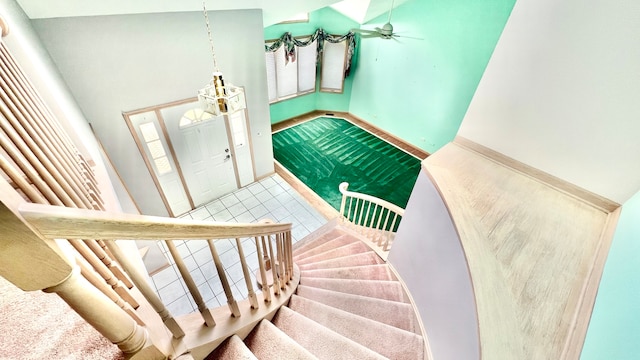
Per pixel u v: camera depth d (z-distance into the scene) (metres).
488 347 1.17
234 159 5.14
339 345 1.79
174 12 3.25
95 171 2.45
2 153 0.95
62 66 2.94
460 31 5.39
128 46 3.19
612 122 1.46
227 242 4.39
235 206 5.21
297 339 1.81
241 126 4.88
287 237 2.13
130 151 3.86
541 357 1.12
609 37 1.35
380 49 6.90
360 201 5.44
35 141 1.17
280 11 4.01
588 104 1.51
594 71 1.44
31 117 1.26
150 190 4.36
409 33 6.18
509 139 1.91
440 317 1.97
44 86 2.07
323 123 8.10
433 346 2.02
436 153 2.17
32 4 2.43
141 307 1.09
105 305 0.72
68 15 2.72
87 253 0.86
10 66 1.38
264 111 4.97
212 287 3.83
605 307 1.02
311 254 3.87
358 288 2.85
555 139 1.69
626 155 1.46
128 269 0.80
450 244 1.91
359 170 6.32
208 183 5.05
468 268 1.48
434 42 5.85
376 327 2.18
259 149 5.40
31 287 0.62
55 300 1.01
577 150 1.62
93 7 2.73
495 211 1.70
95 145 3.11
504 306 1.29
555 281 1.36
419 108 6.73
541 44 1.59
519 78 1.74
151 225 0.77
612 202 1.58
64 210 0.58
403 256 2.80
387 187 5.88
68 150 1.73
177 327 1.06
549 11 1.51
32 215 0.52
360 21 6.77
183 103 3.92
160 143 4.09
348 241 4.04
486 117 1.99
